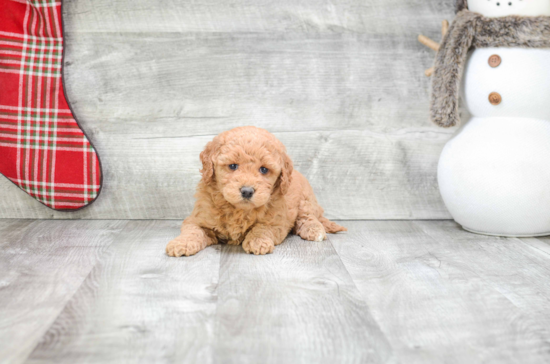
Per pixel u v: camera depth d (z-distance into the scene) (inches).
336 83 107.3
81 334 50.5
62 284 64.4
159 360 45.6
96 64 103.0
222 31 104.3
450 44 91.7
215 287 64.1
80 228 96.6
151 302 58.8
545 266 75.4
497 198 88.9
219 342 49.3
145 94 104.4
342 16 106.1
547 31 85.0
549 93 87.8
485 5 89.7
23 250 80.0
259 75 105.8
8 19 96.8
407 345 49.6
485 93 91.0
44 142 99.6
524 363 46.5
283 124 107.2
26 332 50.8
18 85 97.7
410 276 70.0
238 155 78.0
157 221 104.9
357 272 71.4
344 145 108.6
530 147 88.6
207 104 105.7
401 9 107.0
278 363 45.6
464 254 81.8
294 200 92.5
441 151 103.4
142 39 103.3
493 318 56.2
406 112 109.2
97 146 104.8
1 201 104.1
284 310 57.2
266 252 79.9
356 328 53.0
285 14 105.0
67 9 101.1
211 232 86.1
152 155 105.8
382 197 110.3
